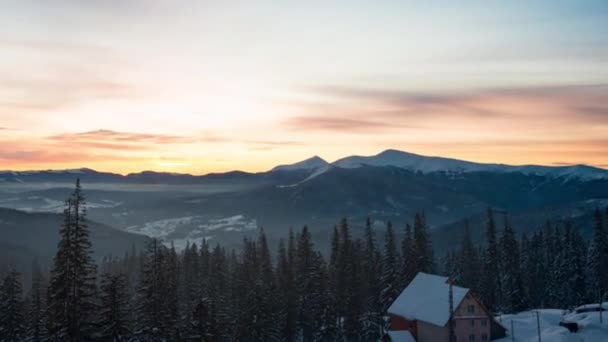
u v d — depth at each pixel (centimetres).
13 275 6200
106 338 4703
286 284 9194
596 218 10338
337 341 8756
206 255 11288
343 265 9169
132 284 10875
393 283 9400
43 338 4697
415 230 10169
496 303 10794
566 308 10631
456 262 11650
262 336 8044
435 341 7375
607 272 10125
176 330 5500
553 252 12119
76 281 4231
